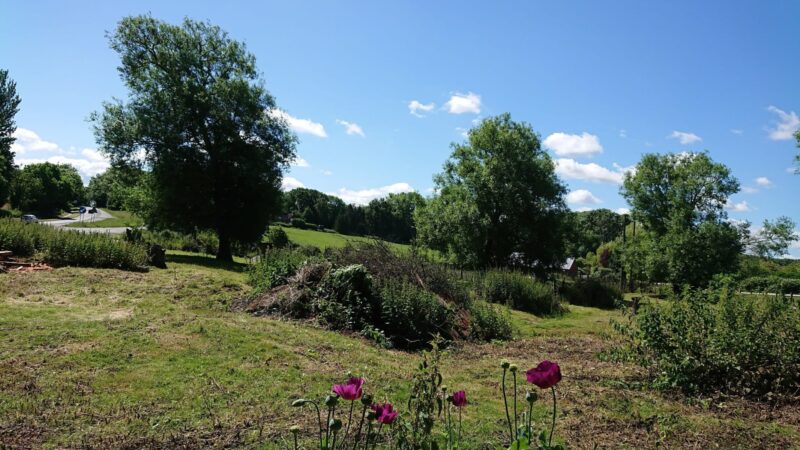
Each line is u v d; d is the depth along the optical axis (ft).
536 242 114.62
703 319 23.66
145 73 92.63
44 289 38.09
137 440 13.96
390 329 33.94
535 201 117.08
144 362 21.20
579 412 18.80
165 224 94.27
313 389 19.24
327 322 33.53
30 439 13.65
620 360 26.71
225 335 26.16
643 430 17.15
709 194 128.26
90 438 13.93
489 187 114.21
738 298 24.79
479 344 35.53
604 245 200.03
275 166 100.68
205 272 59.36
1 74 179.73
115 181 99.25
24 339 23.32
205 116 93.76
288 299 35.40
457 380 23.34
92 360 20.94
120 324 27.32
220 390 18.44
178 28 96.22
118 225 175.22
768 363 22.39
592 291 81.41
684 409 19.93
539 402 19.93
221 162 93.86
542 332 43.34
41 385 17.76
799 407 20.24
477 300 52.54
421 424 10.43
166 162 89.61
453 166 125.70
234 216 95.61
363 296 35.81
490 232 113.80
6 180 191.62
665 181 136.26
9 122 183.42
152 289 41.65
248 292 41.47
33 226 58.34
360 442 14.05
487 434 15.47
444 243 120.06
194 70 97.09
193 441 14.07
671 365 23.21
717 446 15.85
